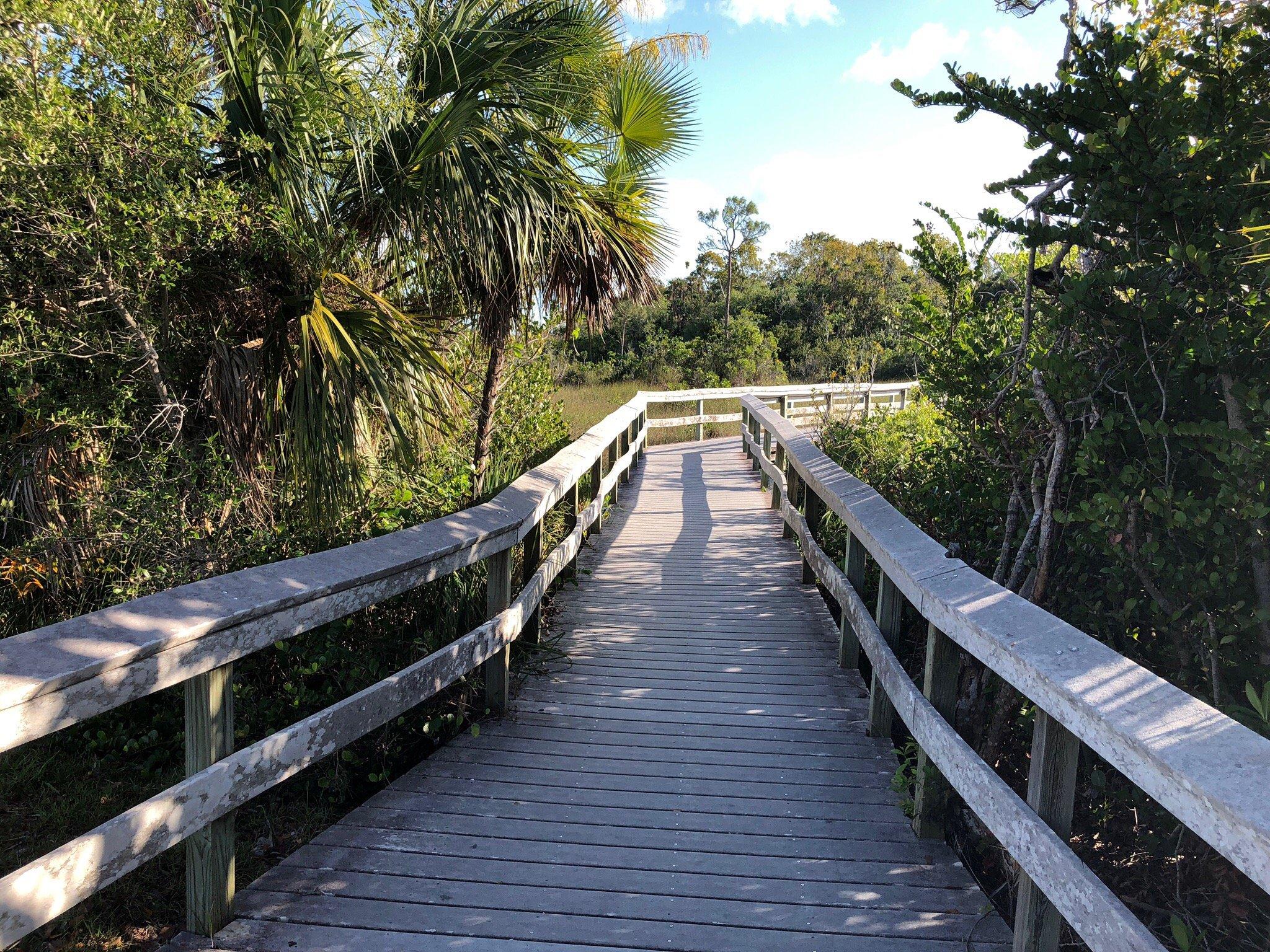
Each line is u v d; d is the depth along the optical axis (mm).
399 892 2688
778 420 8328
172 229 3844
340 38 4574
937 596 2668
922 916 2596
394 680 3062
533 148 5406
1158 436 2938
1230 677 2875
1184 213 2676
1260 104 2562
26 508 4180
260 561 4246
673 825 3146
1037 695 2006
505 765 3623
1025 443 3781
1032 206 3061
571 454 5914
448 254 4734
